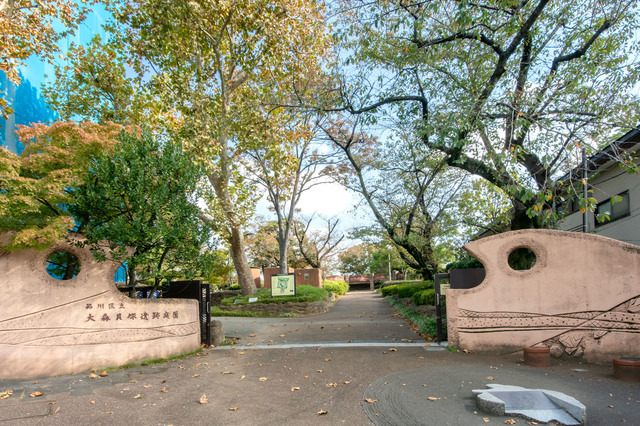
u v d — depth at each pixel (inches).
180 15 506.3
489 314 337.1
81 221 322.0
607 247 318.0
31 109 517.3
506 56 347.9
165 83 534.6
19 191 253.9
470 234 621.3
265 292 856.9
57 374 277.0
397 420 193.5
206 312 398.0
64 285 289.6
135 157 315.0
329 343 396.8
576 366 291.4
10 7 339.0
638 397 217.9
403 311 681.0
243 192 727.1
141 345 316.2
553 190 354.6
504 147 326.3
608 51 373.7
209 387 250.7
